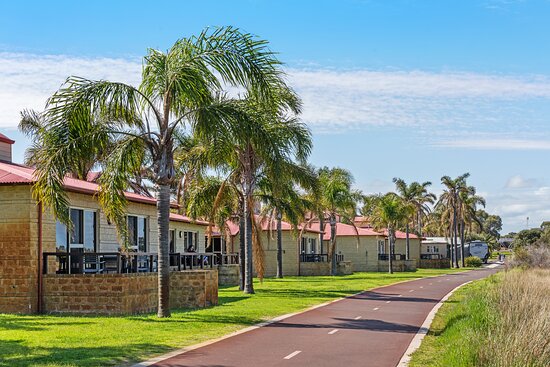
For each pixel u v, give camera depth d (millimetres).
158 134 19078
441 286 36344
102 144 18797
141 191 38344
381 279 45531
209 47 18453
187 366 11922
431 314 21328
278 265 48125
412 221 94312
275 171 21000
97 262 22203
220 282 38812
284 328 17438
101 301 20578
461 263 82812
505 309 17953
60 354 12789
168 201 19312
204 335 15773
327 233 65375
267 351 13750
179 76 18250
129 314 20625
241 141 19094
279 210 35094
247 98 20922
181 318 18984
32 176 20375
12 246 21078
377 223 66312
